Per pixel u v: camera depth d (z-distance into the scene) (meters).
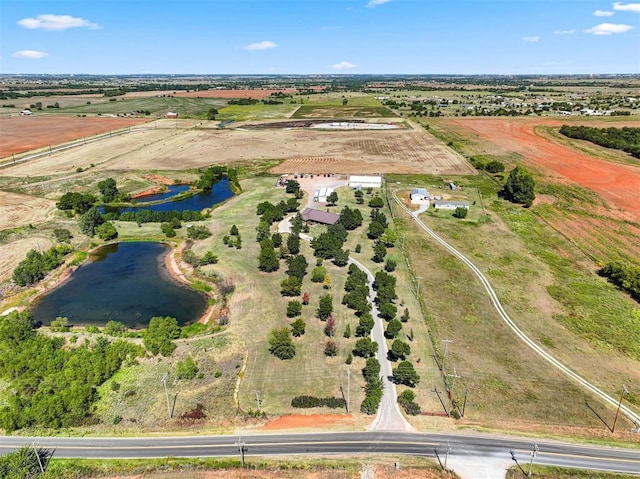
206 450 56.66
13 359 71.62
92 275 105.25
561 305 90.69
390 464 53.72
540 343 78.94
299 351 76.44
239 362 74.31
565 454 55.81
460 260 108.88
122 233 126.81
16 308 91.81
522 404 64.88
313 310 88.12
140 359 75.25
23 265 100.88
